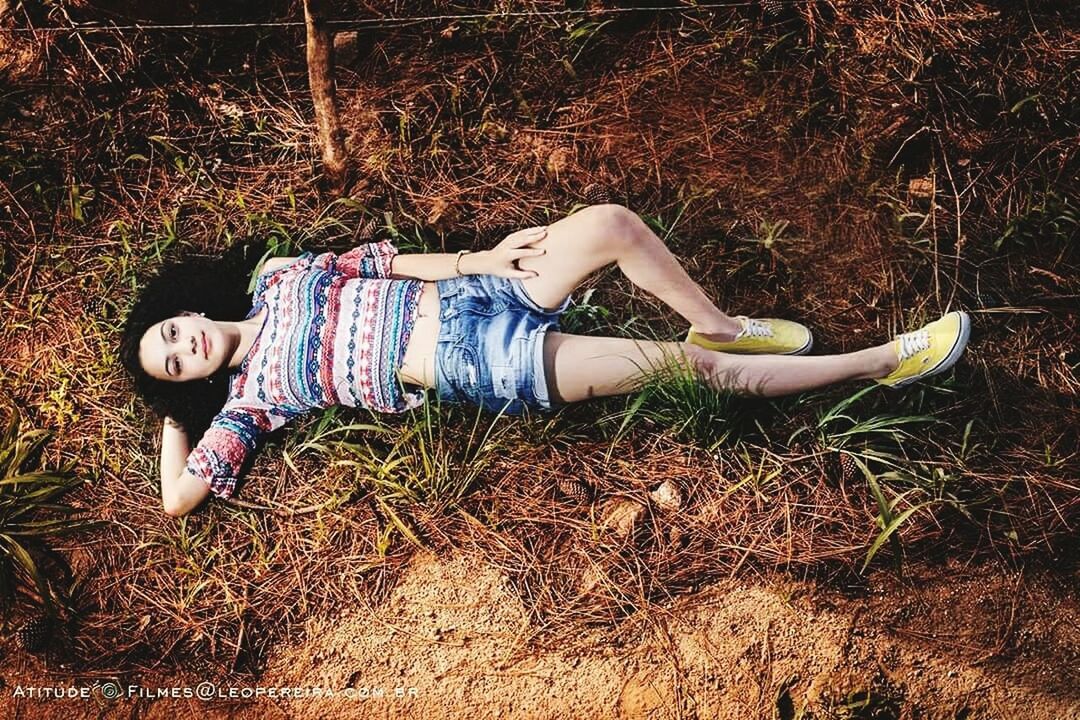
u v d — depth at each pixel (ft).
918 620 9.97
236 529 10.78
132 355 10.47
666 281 10.09
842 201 11.86
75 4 12.63
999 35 12.30
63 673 10.31
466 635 10.19
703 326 10.43
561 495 10.65
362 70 12.97
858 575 10.09
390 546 10.55
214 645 10.32
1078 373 10.87
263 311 10.68
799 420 10.77
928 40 12.26
